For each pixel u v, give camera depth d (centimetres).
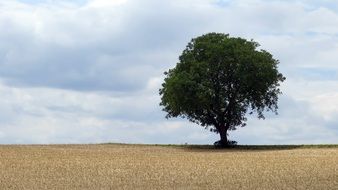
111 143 9181
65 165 4928
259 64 7856
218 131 8288
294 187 3406
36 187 3453
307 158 5794
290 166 4772
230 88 8050
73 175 4091
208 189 3369
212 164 5047
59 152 6906
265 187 3419
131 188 3428
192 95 7800
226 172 4291
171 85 7825
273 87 8162
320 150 7294
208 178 3903
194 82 7731
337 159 5606
